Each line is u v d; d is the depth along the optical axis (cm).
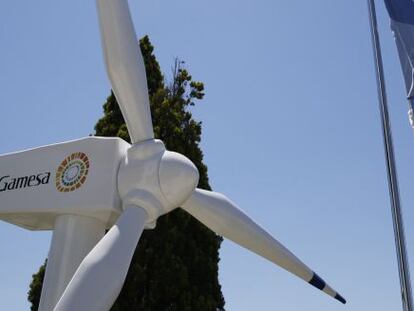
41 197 613
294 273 698
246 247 692
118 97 621
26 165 639
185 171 589
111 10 602
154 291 1495
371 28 1140
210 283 1595
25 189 626
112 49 605
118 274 505
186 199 610
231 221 670
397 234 971
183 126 1862
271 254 687
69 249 591
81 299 477
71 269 584
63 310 471
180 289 1521
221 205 670
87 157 613
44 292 582
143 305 1464
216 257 1675
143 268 1509
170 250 1558
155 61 2000
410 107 1097
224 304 1614
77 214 602
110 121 1833
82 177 605
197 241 1655
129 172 593
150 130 615
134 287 1485
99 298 484
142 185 586
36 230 684
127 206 581
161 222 1603
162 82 1989
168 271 1516
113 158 605
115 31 603
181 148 1767
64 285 577
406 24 1150
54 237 604
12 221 665
